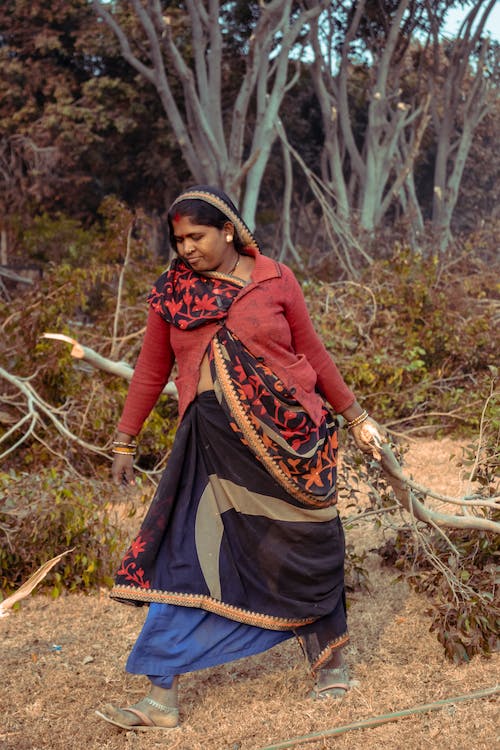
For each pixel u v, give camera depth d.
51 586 4.01
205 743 2.52
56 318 6.08
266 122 16.14
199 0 15.84
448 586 3.22
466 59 20.88
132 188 23.33
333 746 2.45
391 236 12.09
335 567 2.66
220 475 2.57
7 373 5.48
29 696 2.88
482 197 26.98
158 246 24.44
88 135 20.75
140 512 5.01
